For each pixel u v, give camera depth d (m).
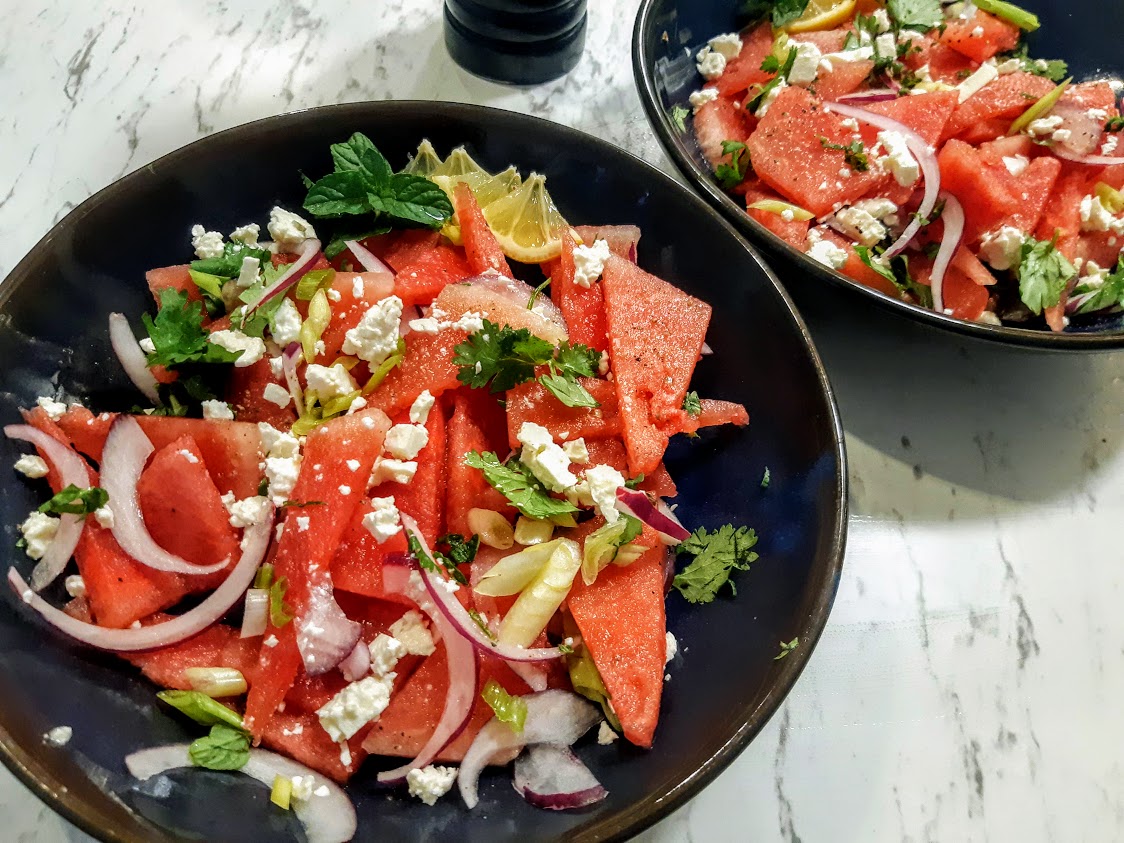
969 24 0.35
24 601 0.22
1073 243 0.32
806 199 0.31
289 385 0.25
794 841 0.25
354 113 0.27
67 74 0.34
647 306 0.26
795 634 0.22
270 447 0.24
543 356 0.24
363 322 0.25
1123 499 0.31
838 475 0.24
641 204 0.28
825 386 0.25
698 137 0.34
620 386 0.25
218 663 0.23
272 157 0.27
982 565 0.29
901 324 0.32
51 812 0.24
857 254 0.30
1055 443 0.31
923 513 0.30
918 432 0.31
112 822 0.19
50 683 0.21
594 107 0.36
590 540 0.24
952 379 0.32
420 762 0.22
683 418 0.25
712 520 0.27
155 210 0.26
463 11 0.34
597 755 0.23
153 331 0.24
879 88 0.34
